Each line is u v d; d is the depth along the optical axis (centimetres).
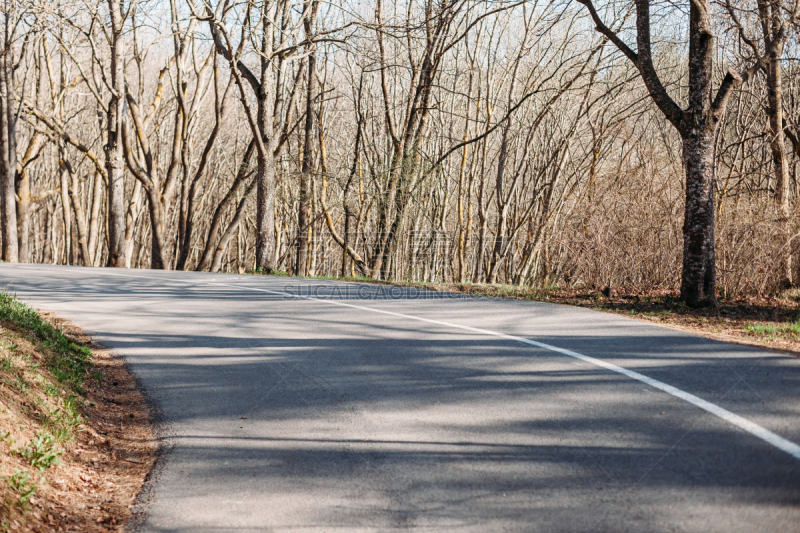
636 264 1481
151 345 840
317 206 3306
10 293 1249
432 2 2086
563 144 2855
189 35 2461
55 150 4478
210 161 4431
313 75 2638
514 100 2906
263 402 598
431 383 634
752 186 1881
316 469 441
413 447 472
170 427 545
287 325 958
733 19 1580
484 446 468
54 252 4903
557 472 416
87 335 899
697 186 1155
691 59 1147
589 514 357
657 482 392
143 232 4791
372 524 359
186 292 1338
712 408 517
